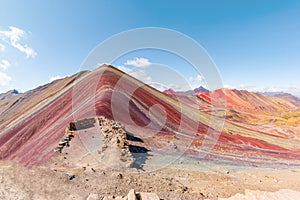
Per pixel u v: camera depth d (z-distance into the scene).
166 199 8.56
